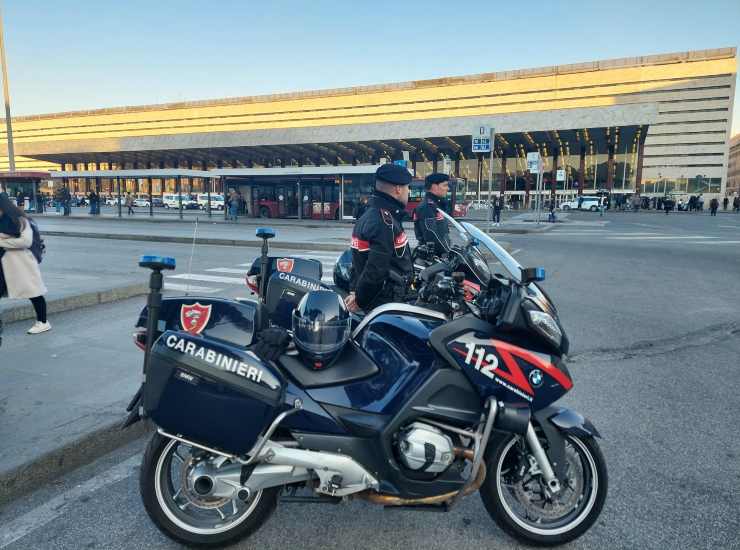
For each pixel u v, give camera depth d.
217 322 2.79
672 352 5.86
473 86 61.53
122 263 12.55
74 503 2.97
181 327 2.78
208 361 2.23
